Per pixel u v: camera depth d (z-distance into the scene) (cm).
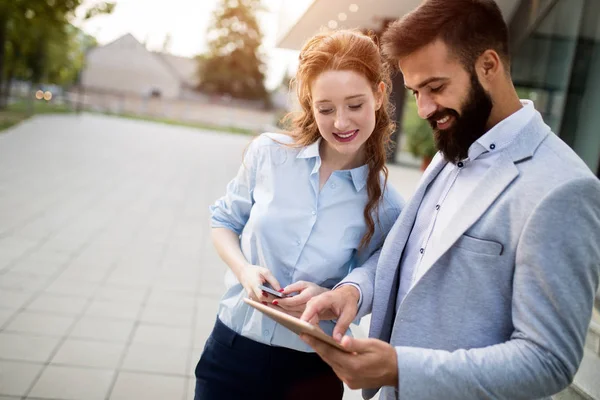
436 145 139
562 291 109
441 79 125
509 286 121
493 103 128
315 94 152
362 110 151
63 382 310
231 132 3584
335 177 167
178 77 5641
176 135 2500
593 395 208
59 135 1739
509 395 111
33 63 2720
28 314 392
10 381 303
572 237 110
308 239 165
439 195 146
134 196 898
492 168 127
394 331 136
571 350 109
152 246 612
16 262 500
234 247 174
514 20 850
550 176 117
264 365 168
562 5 643
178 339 383
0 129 1655
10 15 1762
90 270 504
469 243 125
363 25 1248
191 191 1022
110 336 375
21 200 759
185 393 316
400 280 151
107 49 5059
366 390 160
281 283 167
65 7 1591
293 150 170
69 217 696
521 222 118
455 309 127
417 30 124
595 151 522
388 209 172
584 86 564
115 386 313
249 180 177
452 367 113
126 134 2134
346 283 152
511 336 117
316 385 170
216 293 486
